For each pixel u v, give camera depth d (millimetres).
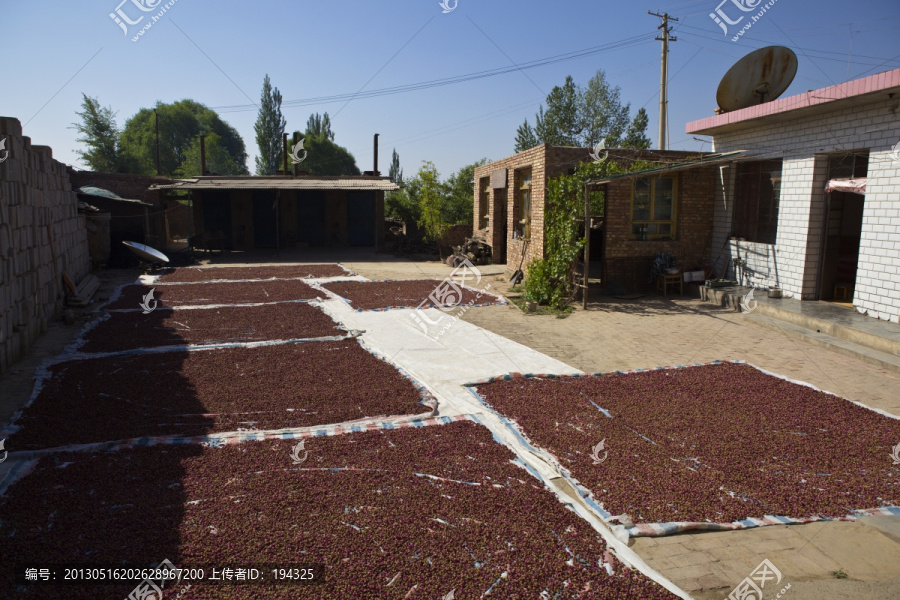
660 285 13148
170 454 4828
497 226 19188
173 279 16031
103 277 16500
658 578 3355
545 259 12797
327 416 5797
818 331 9195
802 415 5906
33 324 8891
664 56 20562
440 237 22625
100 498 4062
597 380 7082
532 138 31500
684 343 9031
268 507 3969
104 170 35750
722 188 13055
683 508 4117
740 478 4578
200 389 6539
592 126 28172
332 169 46375
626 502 4207
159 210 24266
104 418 5594
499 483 4434
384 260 21750
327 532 3684
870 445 5211
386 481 4406
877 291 9266
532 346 8883
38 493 4109
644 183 13281
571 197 12164
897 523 3951
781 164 11406
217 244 25125
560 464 4805
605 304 12203
